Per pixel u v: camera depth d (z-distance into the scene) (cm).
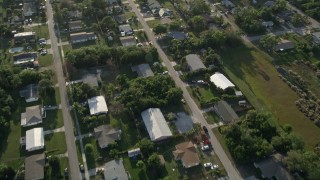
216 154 15200
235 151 14812
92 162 14600
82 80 18562
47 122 16375
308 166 13950
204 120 16838
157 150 15200
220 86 18325
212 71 19750
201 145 15550
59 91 18112
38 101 17450
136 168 14375
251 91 18762
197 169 14512
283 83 19462
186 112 17250
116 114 16838
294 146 14988
